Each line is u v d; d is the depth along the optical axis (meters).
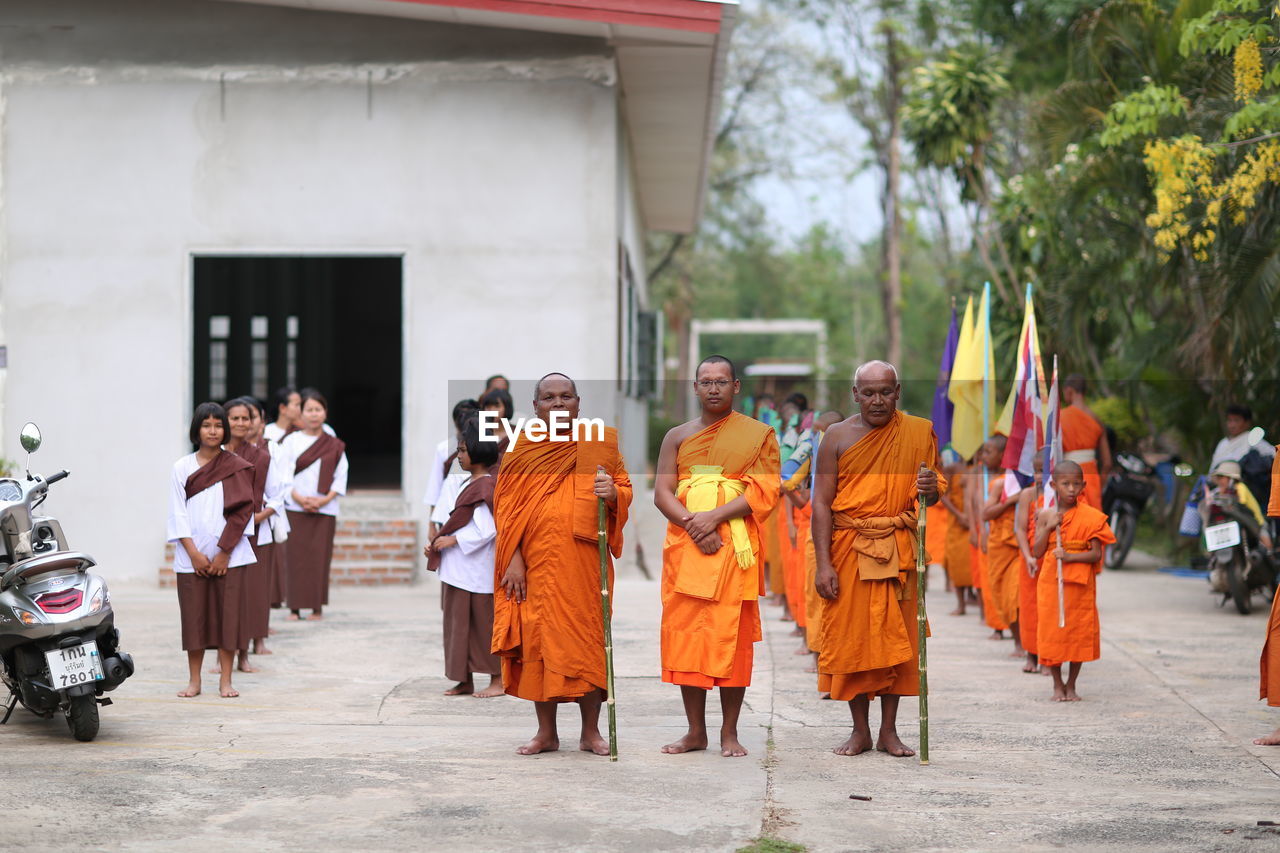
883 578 7.21
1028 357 10.92
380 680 9.77
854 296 53.44
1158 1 16.89
